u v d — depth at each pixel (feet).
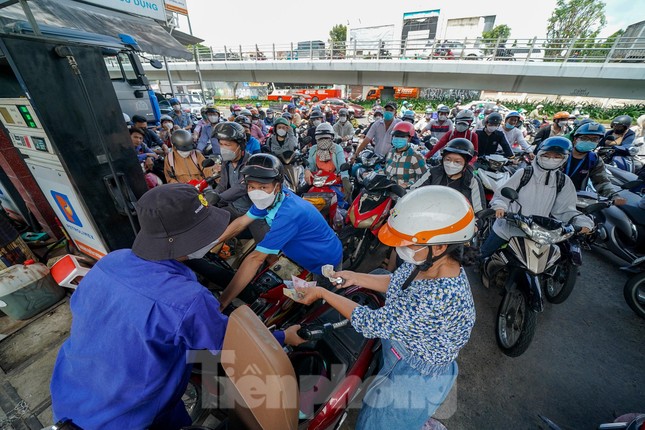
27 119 6.88
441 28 101.81
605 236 11.18
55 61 6.01
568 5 114.83
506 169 14.51
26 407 6.21
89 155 6.98
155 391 3.13
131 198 7.82
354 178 14.29
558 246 7.96
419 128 38.09
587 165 10.56
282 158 13.14
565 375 7.34
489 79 61.26
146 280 3.05
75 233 8.93
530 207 8.36
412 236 3.59
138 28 20.44
